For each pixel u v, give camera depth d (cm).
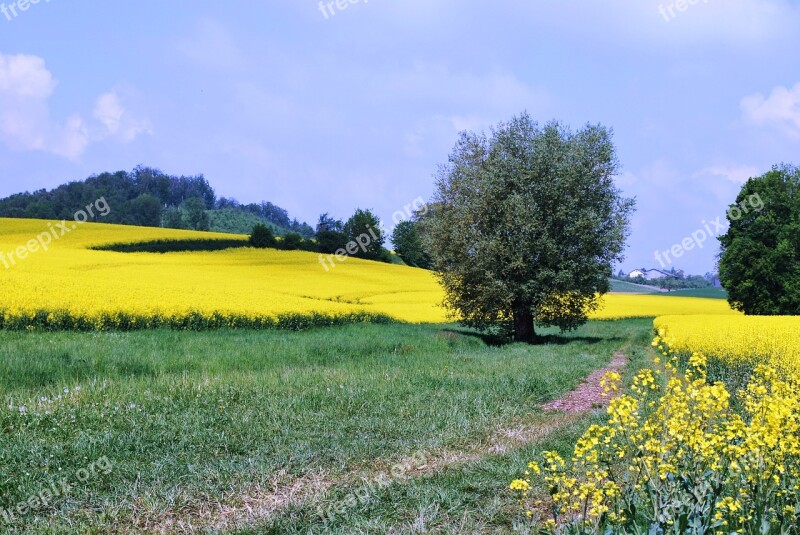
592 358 2014
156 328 2352
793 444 436
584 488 458
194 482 675
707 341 2056
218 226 16362
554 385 1336
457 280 3108
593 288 3072
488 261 2917
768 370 565
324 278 5878
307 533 549
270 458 765
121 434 829
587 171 3052
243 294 3309
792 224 5066
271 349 1858
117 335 2012
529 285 2941
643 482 471
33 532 544
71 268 4025
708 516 429
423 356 1936
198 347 1812
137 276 3825
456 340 2598
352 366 1617
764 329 2406
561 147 3081
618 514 454
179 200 18862
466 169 3105
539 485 654
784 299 5000
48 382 1190
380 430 916
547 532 456
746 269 5159
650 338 3253
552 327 4388
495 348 2488
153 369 1390
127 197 15538
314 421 954
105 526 566
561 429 921
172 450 788
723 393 473
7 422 844
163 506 609
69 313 2120
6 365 1210
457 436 890
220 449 808
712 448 447
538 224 2939
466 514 582
